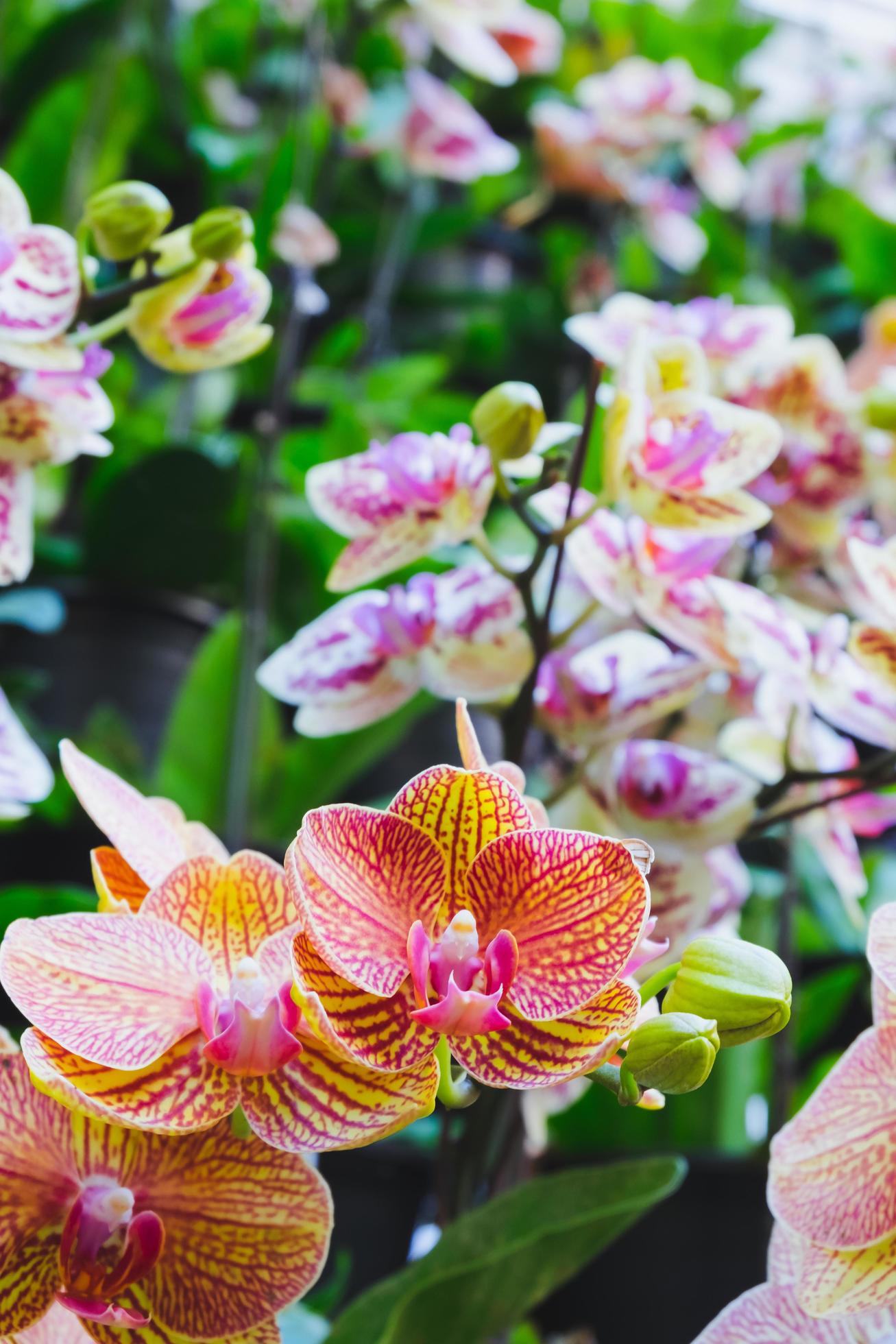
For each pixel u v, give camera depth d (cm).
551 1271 72
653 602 80
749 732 91
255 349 83
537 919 58
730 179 189
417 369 175
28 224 77
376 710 84
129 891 63
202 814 125
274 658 86
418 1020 57
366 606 84
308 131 142
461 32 156
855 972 128
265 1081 58
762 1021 59
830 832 87
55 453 80
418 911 59
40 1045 57
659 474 75
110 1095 57
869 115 229
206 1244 60
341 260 204
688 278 211
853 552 74
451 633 84
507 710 84
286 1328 81
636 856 59
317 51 143
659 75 183
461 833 58
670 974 61
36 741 126
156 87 170
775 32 229
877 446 90
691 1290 117
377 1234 119
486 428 77
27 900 101
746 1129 126
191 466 134
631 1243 119
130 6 151
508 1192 72
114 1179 60
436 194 224
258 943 60
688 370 80
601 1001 58
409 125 174
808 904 146
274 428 127
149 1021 58
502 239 215
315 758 131
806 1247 60
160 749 139
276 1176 60
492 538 142
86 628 138
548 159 189
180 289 80
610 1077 60
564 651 86
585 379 187
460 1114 89
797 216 218
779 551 95
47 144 151
